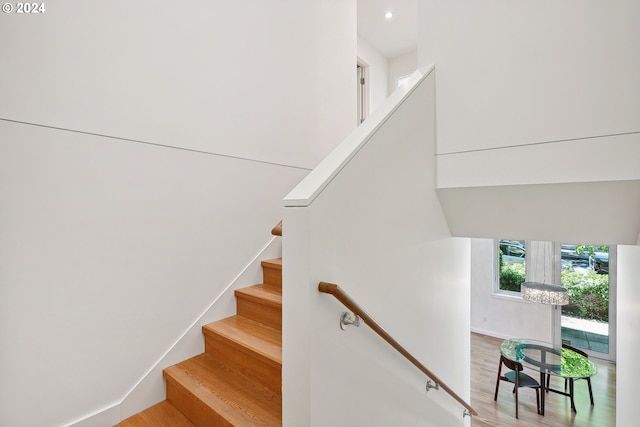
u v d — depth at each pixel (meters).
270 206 2.41
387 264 1.52
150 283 1.69
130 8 1.60
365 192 1.36
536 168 1.67
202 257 1.95
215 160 2.02
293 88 2.61
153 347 1.70
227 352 1.79
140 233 1.65
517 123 1.71
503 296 6.05
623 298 2.31
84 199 1.44
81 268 1.43
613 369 4.91
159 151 1.73
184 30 1.85
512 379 4.17
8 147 1.23
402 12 4.34
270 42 2.41
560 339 5.55
